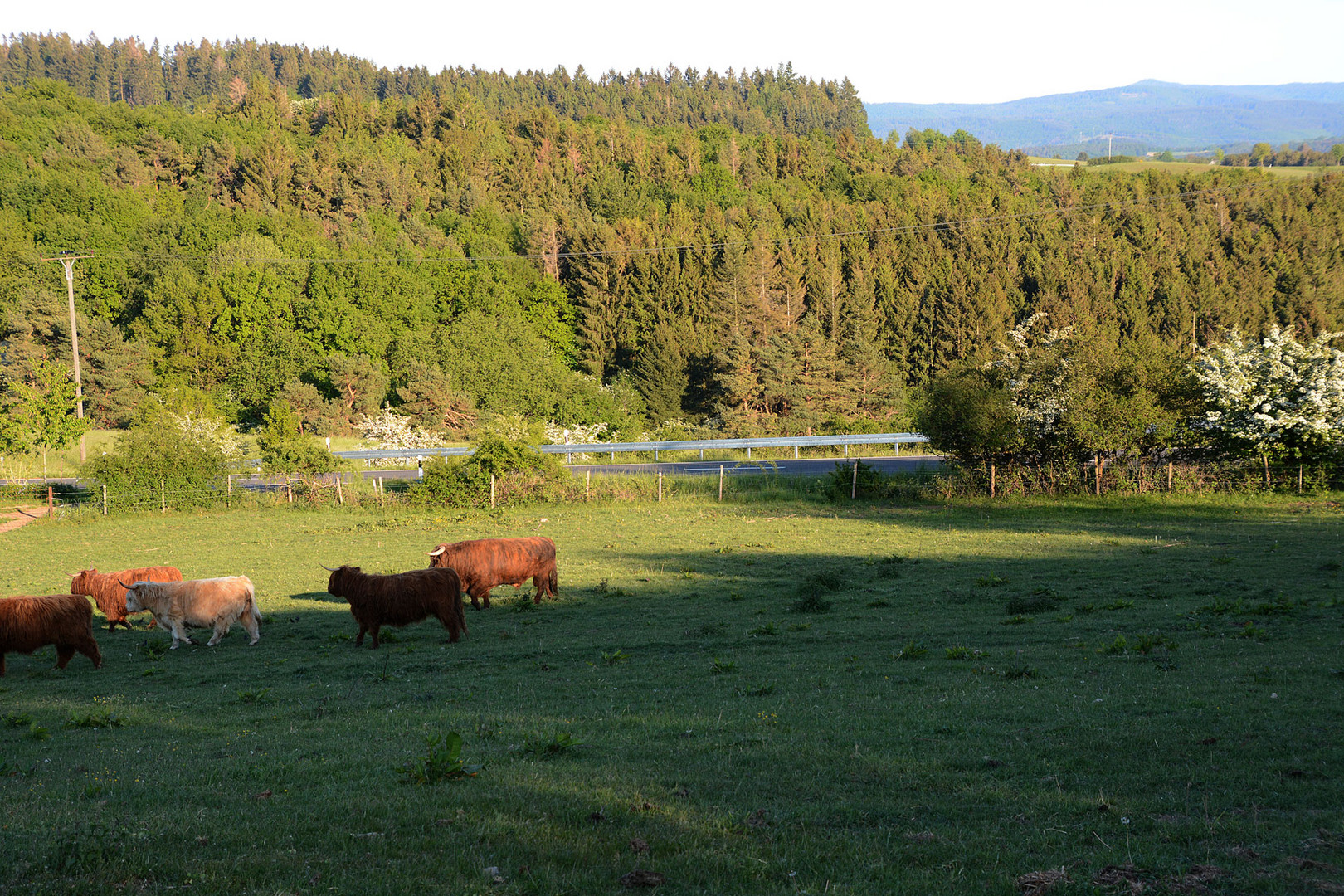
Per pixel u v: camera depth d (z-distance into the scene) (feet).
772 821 21.59
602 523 110.42
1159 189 399.03
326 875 17.85
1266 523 92.07
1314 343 115.14
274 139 410.31
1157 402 118.32
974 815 21.77
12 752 31.81
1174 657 39.96
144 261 295.89
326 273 281.95
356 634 57.62
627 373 281.13
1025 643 45.78
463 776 25.38
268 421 207.82
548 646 50.70
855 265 301.84
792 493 127.95
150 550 96.43
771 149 499.10
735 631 52.90
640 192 422.82
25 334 244.83
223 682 45.68
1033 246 323.16
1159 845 19.29
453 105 525.34
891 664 42.19
